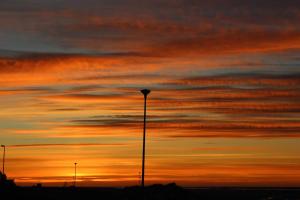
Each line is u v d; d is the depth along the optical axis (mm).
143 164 60000
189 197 114688
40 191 99750
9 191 92125
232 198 137375
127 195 102188
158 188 111812
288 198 138625
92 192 105625
